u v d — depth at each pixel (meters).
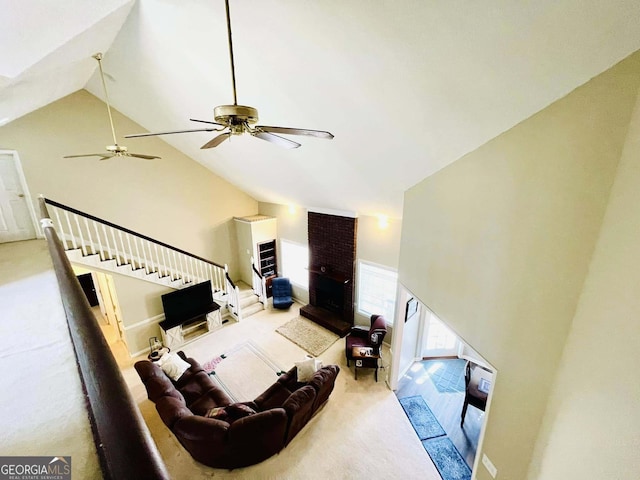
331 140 3.57
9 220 4.57
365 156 3.62
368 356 4.86
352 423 4.08
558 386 1.89
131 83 4.12
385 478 3.35
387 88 2.39
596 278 1.61
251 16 2.21
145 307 5.78
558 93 1.80
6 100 2.57
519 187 2.18
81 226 5.28
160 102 4.29
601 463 1.53
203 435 2.99
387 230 5.64
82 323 0.77
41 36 1.74
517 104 2.02
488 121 2.29
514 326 2.28
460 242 2.93
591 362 1.63
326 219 6.50
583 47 1.50
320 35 2.14
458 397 4.65
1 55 1.59
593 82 1.60
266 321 6.93
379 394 4.66
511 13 1.50
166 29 2.74
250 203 8.16
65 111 4.93
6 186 4.52
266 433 3.09
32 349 1.52
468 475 3.41
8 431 0.98
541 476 2.03
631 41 1.36
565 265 1.82
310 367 4.36
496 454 2.54
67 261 1.36
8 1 1.55
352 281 6.33
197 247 7.16
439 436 3.92
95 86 4.80
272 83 2.88
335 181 4.74
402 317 4.45
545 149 1.94
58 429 0.99
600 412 1.56
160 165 6.20
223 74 3.04
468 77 1.99
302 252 7.62
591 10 1.33
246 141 4.62
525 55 1.68
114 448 0.43
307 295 7.73
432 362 5.56
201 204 7.06
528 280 2.13
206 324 6.61
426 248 3.59
